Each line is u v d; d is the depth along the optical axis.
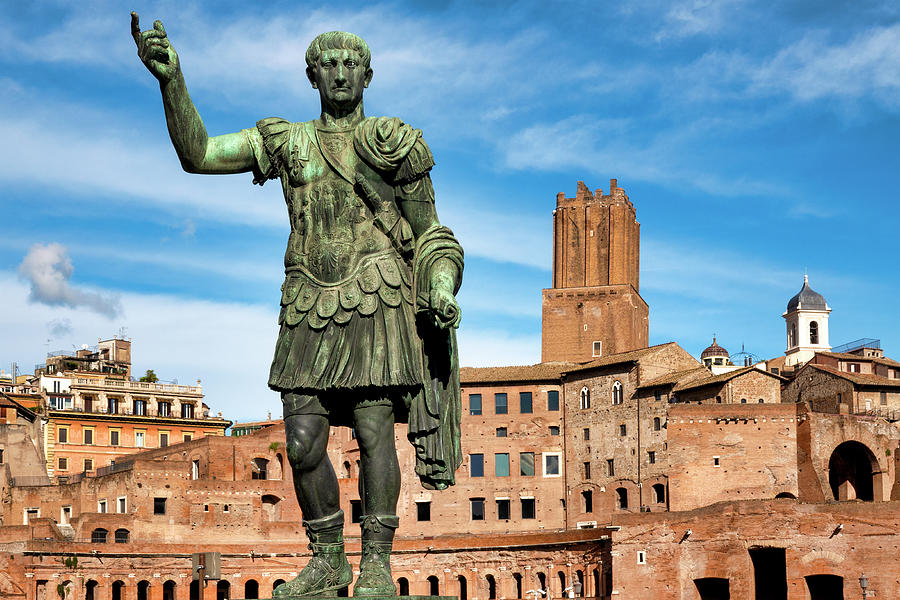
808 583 105.31
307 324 11.67
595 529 116.12
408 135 11.71
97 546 114.38
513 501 134.88
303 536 128.12
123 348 173.25
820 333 183.38
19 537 113.56
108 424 154.75
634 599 109.00
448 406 12.21
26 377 165.12
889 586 100.69
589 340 159.88
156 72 11.25
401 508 133.62
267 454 136.25
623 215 164.38
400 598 11.30
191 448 136.75
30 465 137.62
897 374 146.62
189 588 117.62
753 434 122.75
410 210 11.84
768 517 104.94
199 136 11.59
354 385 11.53
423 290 11.76
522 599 119.12
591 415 133.62
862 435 123.06
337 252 11.67
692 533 107.69
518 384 137.38
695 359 133.12
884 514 101.94
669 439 124.12
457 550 123.25
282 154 11.83
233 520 126.62
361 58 11.91
